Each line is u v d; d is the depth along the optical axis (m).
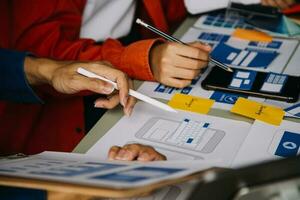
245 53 1.01
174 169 0.50
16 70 0.84
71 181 0.48
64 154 0.71
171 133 0.75
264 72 0.91
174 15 1.32
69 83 0.79
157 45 0.95
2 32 0.97
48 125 1.01
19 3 1.01
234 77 0.90
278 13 1.17
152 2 1.17
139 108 0.83
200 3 1.20
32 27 1.02
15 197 0.71
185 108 0.82
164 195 0.62
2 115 0.95
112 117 0.81
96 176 0.49
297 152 0.69
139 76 0.93
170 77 0.89
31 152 0.98
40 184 0.49
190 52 0.90
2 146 0.96
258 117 0.77
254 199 0.46
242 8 1.19
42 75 0.84
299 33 1.08
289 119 0.77
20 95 0.87
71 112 1.03
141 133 0.76
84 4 1.16
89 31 1.18
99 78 0.78
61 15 1.07
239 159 0.68
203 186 0.45
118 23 1.22
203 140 0.73
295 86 0.85
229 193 0.44
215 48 1.04
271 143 0.71
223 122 0.77
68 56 1.01
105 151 0.72
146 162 0.59
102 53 0.99
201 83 0.90
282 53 1.00
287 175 0.44
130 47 0.95
